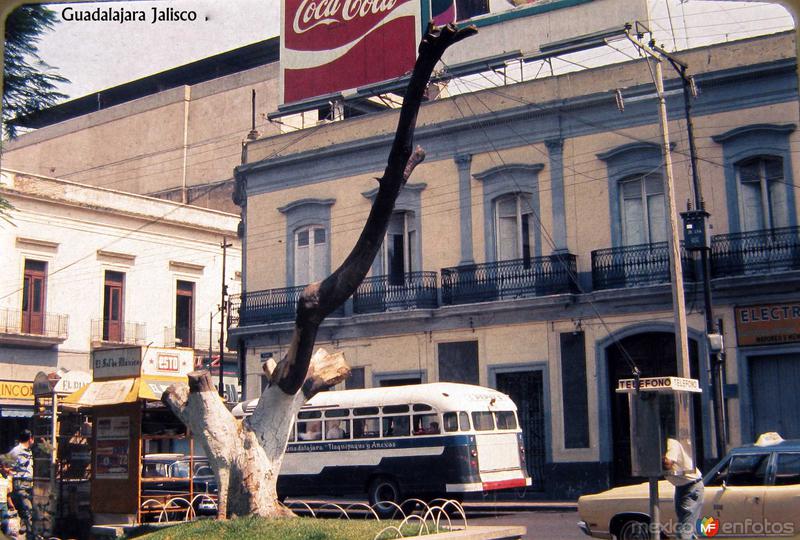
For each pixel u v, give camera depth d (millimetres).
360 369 28141
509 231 26344
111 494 15125
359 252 11625
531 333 25328
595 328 24375
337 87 30234
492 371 25781
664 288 23109
